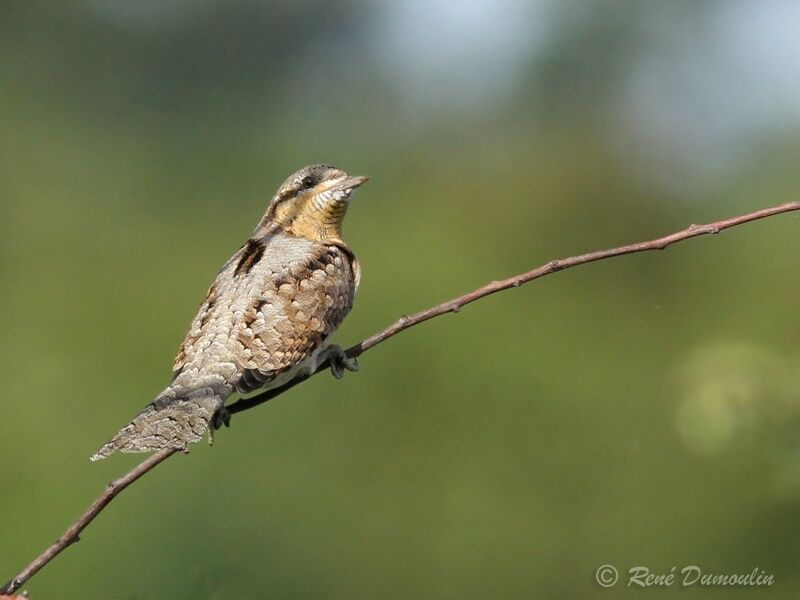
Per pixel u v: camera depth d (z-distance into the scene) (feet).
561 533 46.09
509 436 49.42
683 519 44.39
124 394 49.88
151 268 59.31
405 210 62.90
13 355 51.62
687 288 60.34
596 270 60.85
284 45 78.69
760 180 64.49
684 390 34.55
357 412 48.34
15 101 70.44
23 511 42.88
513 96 72.79
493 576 44.88
